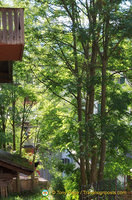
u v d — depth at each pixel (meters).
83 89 19.27
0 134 24.06
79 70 21.06
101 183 17.03
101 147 18.72
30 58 20.70
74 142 21.56
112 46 18.47
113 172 20.30
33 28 19.36
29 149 35.78
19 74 23.47
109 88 20.52
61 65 20.38
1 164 11.46
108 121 17.23
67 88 19.48
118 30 16.77
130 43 20.03
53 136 25.05
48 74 21.25
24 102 27.25
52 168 29.67
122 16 16.48
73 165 23.06
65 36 20.41
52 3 19.73
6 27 8.81
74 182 21.91
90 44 21.14
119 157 19.08
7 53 9.56
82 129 18.42
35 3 19.92
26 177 33.44
